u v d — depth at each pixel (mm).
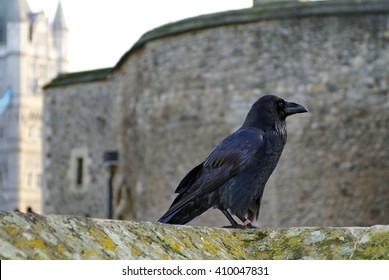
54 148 39344
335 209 26312
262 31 26969
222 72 27562
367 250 6160
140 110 31172
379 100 26391
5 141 165250
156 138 29734
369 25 26516
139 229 5902
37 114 167500
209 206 8844
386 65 26469
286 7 26797
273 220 26562
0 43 169500
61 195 38938
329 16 26531
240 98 27219
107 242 5559
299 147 26500
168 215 8570
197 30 28109
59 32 172500
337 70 26484
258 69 27000
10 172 163875
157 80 29500
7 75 166875
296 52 26672
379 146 26344
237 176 8766
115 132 35938
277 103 9102
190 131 28312
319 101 26484
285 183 26516
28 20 169375
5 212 5254
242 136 8844
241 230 6684
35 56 169000
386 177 26328
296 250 6328
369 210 26344
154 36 29375
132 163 32750
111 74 36344
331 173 26297
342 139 26359
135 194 32250
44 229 5305
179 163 28734
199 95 28078
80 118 38219
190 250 6012
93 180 37500
